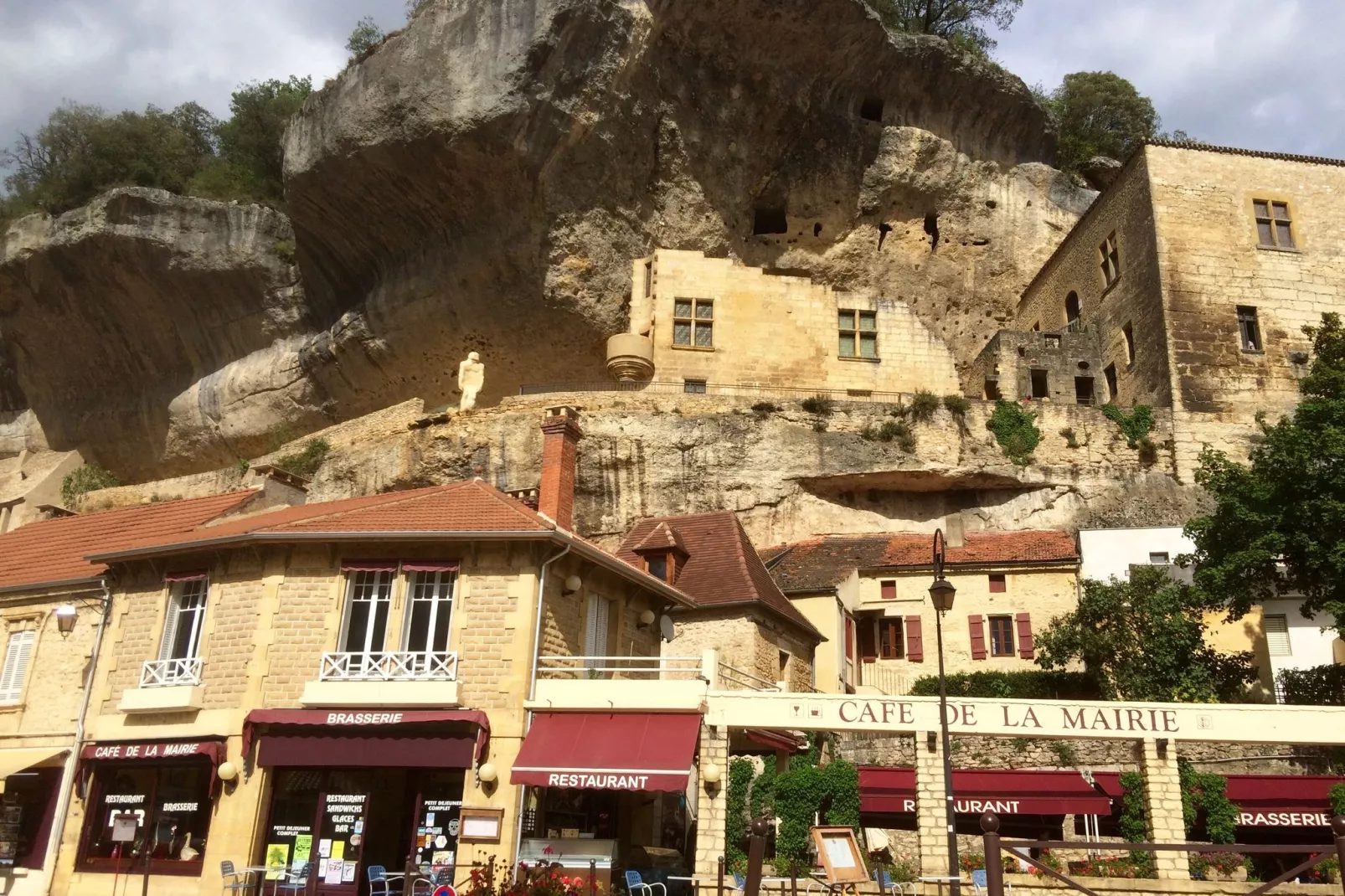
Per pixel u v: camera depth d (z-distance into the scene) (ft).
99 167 128.06
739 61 104.37
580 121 94.02
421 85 94.02
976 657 80.12
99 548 63.16
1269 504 64.28
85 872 50.75
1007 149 122.52
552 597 51.62
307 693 48.49
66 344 131.75
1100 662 68.13
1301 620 78.02
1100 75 151.53
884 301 105.70
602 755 46.70
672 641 66.64
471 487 56.18
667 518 78.38
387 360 110.83
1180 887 44.70
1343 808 51.98
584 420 91.56
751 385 100.58
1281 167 104.17
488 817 46.24
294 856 47.98
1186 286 98.53
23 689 56.95
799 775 52.06
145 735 51.62
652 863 50.72
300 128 103.04
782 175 112.88
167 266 118.73
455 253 102.01
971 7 141.79
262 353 122.11
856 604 82.74
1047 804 55.42
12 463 139.03
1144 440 94.02
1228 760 58.54
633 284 104.37
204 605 54.13
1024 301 124.47
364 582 51.65
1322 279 100.63
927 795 48.03
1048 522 92.73
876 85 112.37
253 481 106.01
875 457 92.58
